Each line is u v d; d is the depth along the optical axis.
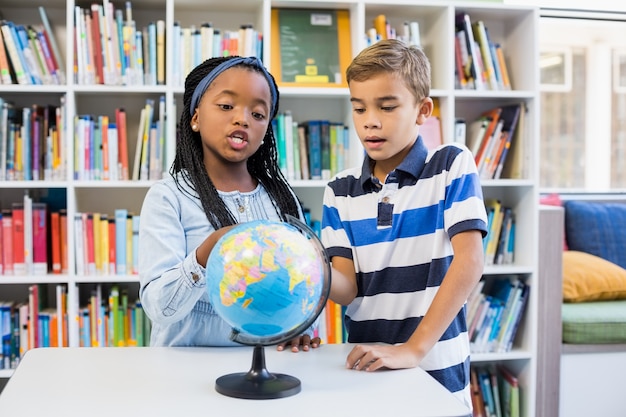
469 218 1.30
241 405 0.97
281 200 1.49
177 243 1.29
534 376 2.85
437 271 1.35
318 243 1.11
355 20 2.74
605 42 4.02
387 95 1.30
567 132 4.10
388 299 1.37
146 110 2.59
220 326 1.33
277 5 2.73
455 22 2.92
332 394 1.02
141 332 2.61
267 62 2.64
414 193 1.38
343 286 1.34
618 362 2.92
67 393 1.01
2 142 2.54
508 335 2.86
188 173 1.38
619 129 4.09
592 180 4.14
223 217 1.34
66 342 2.58
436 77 2.91
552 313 2.87
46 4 2.69
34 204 2.56
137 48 2.57
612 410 2.92
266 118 1.37
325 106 2.94
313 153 2.73
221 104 1.32
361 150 2.65
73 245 2.55
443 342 1.35
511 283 2.90
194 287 1.14
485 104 3.08
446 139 2.79
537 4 3.68
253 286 0.94
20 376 1.10
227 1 2.68
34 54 2.57
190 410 0.94
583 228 3.57
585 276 3.19
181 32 2.61
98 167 2.59
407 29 2.80
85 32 2.55
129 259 2.60
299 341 1.32
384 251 1.38
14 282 2.51
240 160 1.36
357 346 1.20
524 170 2.87
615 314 2.94
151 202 1.31
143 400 0.98
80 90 2.54
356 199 1.43
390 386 1.06
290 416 0.93
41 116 2.59
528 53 2.87
